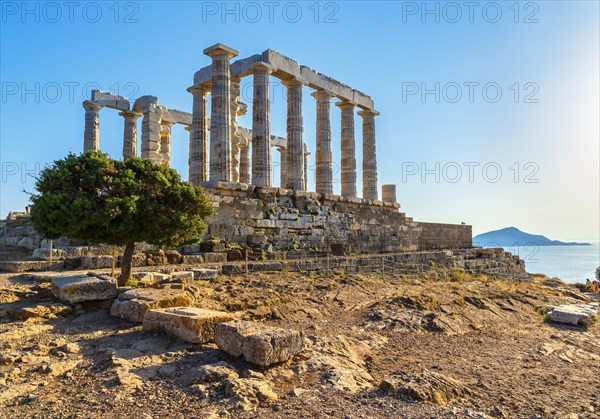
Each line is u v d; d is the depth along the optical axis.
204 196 15.45
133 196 13.47
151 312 10.52
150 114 31.12
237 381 7.33
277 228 26.42
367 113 35.78
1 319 10.91
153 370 8.03
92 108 31.08
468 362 10.73
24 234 23.98
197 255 20.80
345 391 7.54
